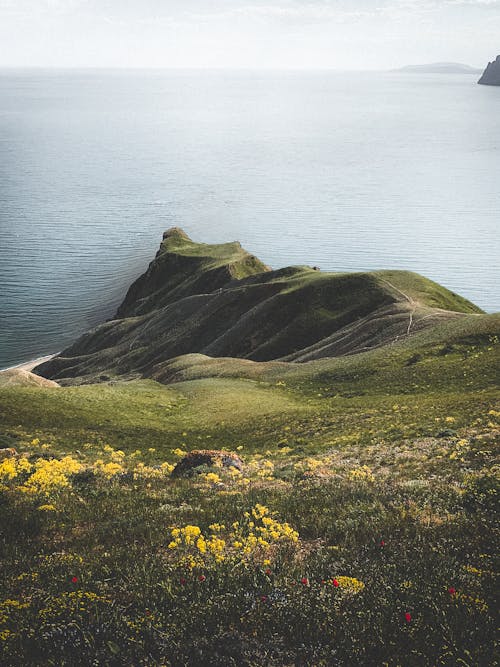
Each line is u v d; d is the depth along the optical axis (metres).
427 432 31.72
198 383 73.38
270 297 131.50
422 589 9.89
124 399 60.75
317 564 11.55
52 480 19.23
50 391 59.78
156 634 8.64
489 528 12.91
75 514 15.32
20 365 160.25
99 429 47.78
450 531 13.00
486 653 7.99
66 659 8.05
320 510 15.88
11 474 19.77
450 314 88.19
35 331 184.50
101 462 27.92
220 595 9.86
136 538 13.45
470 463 22.22
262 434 44.41
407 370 59.22
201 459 25.67
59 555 12.36
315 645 8.57
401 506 15.54
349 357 73.69
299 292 124.56
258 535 13.66
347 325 105.38
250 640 8.60
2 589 10.20
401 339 80.06
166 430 49.69
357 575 10.92
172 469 26.50
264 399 59.59
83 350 161.88
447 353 61.53
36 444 37.53
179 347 137.38
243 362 89.25
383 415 41.59
